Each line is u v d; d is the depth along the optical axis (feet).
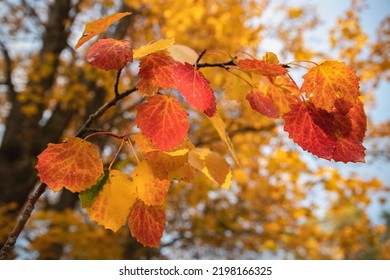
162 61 3.22
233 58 3.56
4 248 3.49
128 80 16.30
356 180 14.58
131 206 3.25
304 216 17.10
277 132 16.56
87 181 3.10
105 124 16.79
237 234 22.90
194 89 3.01
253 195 22.03
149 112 3.13
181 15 15.39
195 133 19.10
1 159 18.65
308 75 3.23
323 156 3.19
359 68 15.07
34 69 19.45
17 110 20.10
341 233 19.89
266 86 3.70
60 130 19.94
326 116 3.29
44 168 3.07
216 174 3.41
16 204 17.54
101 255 17.85
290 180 15.71
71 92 17.02
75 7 21.45
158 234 3.33
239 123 17.46
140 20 18.37
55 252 18.21
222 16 15.83
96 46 3.11
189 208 23.41
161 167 3.21
